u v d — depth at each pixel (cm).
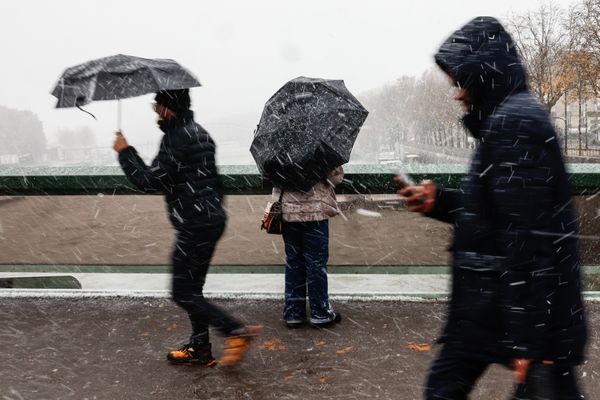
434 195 280
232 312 479
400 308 477
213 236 374
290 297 443
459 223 239
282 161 405
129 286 551
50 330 448
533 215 205
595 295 482
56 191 536
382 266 524
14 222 554
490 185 220
